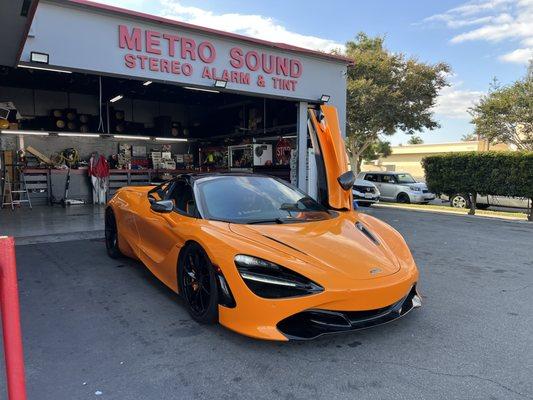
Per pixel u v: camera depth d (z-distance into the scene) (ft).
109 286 14.62
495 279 16.28
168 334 10.73
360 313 9.87
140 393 8.11
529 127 62.03
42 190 41.86
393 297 10.00
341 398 7.94
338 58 34.40
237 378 8.65
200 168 53.72
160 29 25.85
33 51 21.93
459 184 39.65
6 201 38.99
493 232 28.25
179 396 8.00
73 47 23.07
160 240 13.55
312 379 8.62
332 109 17.67
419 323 11.60
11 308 5.23
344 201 16.66
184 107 57.88
